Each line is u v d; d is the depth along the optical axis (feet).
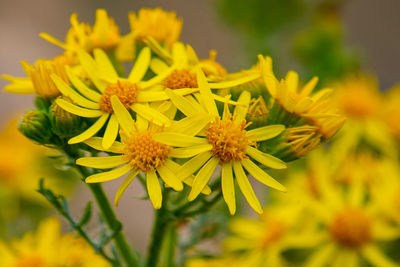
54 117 0.73
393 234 0.85
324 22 1.12
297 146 0.73
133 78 0.75
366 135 1.00
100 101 0.73
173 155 0.70
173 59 0.76
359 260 0.86
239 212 0.96
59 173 0.99
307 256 0.87
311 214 0.87
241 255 0.91
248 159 0.71
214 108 0.71
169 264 0.81
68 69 0.74
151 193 0.69
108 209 0.75
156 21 0.81
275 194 0.94
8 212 0.95
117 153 0.72
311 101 0.73
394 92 1.05
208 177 0.70
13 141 1.03
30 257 0.83
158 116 0.71
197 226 0.84
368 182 0.88
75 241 0.83
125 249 0.77
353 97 1.02
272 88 0.74
